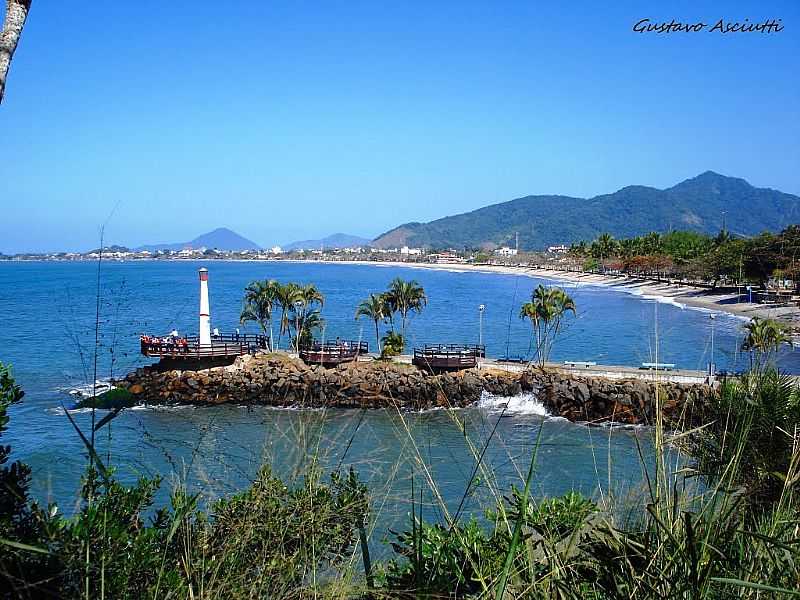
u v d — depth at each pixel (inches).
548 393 1175.6
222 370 1508.4
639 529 99.8
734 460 99.7
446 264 7573.8
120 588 103.5
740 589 86.1
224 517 125.0
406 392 1344.7
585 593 103.2
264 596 113.7
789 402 125.3
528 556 97.7
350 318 2687.0
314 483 127.0
